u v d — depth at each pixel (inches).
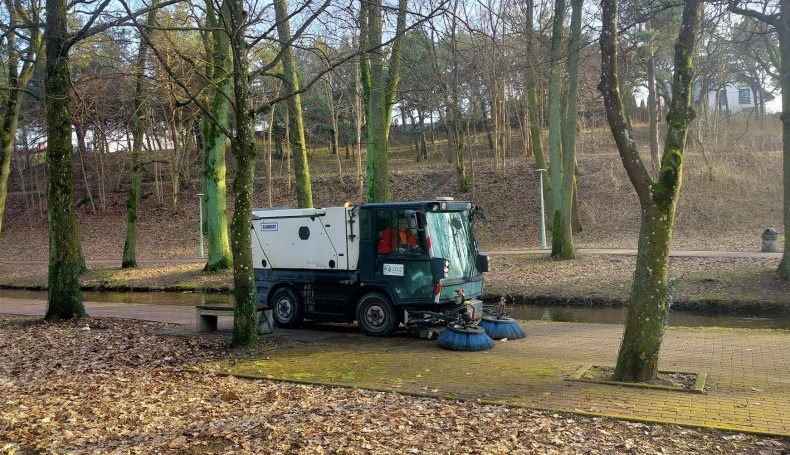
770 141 1744.6
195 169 2290.8
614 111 308.7
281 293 545.3
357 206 501.0
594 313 735.7
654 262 311.7
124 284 1133.7
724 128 1902.1
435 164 2069.4
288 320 540.4
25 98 1237.7
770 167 1549.0
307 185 927.0
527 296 826.2
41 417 281.4
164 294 1055.0
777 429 234.5
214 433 251.6
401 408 279.7
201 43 906.1
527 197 1657.2
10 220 2154.3
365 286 498.3
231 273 1111.0
